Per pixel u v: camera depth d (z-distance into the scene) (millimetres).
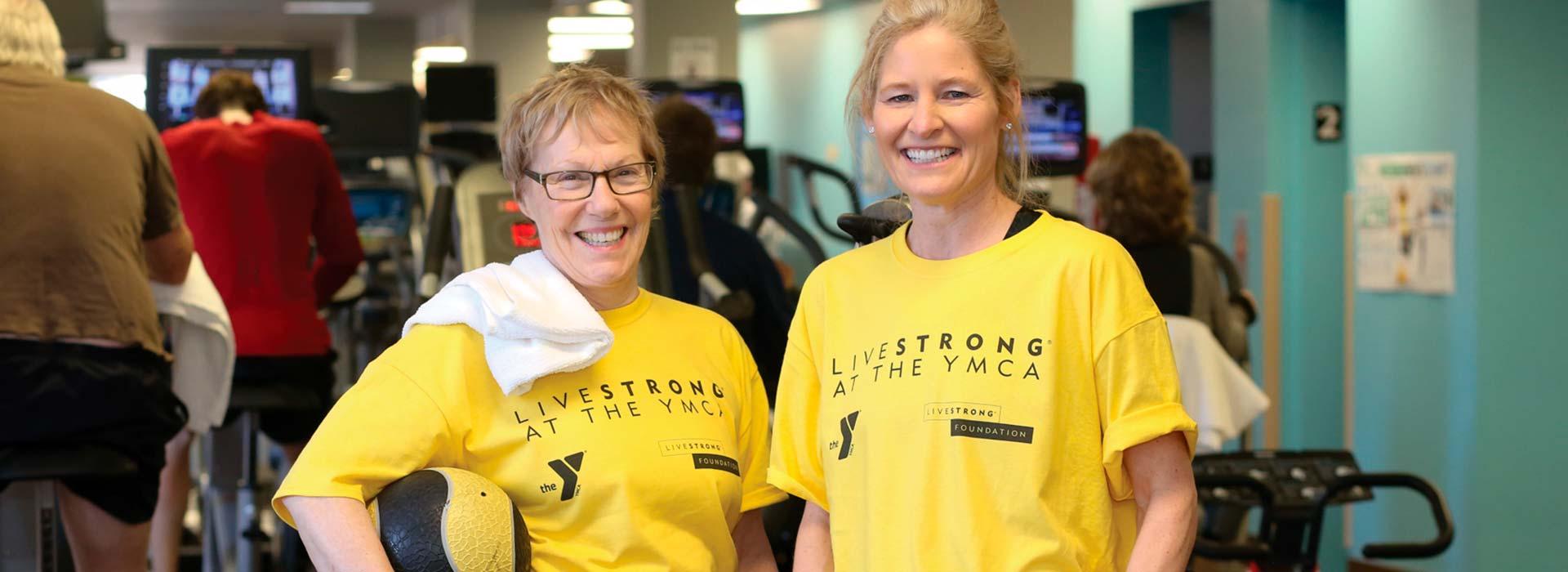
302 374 4410
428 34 17812
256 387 4316
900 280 1917
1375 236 5680
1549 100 4957
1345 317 5945
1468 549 5125
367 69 17953
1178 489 1809
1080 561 1792
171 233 3396
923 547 1808
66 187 3012
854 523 1891
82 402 3002
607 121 2018
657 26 10391
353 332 7395
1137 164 4176
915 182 1848
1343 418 7277
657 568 1972
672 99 4027
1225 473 3078
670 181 3994
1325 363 7297
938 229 1908
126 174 3129
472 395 1990
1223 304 4262
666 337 2109
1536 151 4988
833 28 11281
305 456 1931
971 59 1829
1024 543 1782
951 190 1833
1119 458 1789
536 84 2061
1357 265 5820
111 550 3188
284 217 4367
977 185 1867
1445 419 5281
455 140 7742
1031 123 6770
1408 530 5496
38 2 3090
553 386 1995
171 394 3225
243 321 4285
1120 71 9781
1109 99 9914
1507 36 5004
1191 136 10711
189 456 4246
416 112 8922
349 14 17328
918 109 1822
